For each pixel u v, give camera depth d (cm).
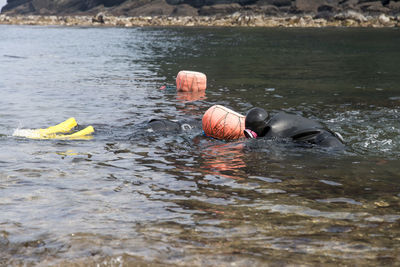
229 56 2342
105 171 505
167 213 376
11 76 1482
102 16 8638
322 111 888
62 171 503
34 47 3050
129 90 1198
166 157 570
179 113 891
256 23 6919
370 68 1730
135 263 287
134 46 3180
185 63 2000
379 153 584
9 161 541
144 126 752
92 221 359
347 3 7588
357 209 387
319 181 469
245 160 554
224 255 297
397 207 391
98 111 898
